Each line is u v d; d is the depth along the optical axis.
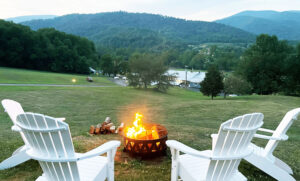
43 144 2.03
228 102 16.05
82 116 9.48
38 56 57.81
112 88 28.34
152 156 4.11
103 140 5.19
